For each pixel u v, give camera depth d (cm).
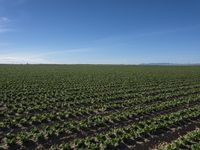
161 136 2014
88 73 8581
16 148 1758
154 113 2730
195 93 4147
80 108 2884
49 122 2378
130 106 3084
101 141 1827
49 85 4953
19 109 2792
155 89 4538
